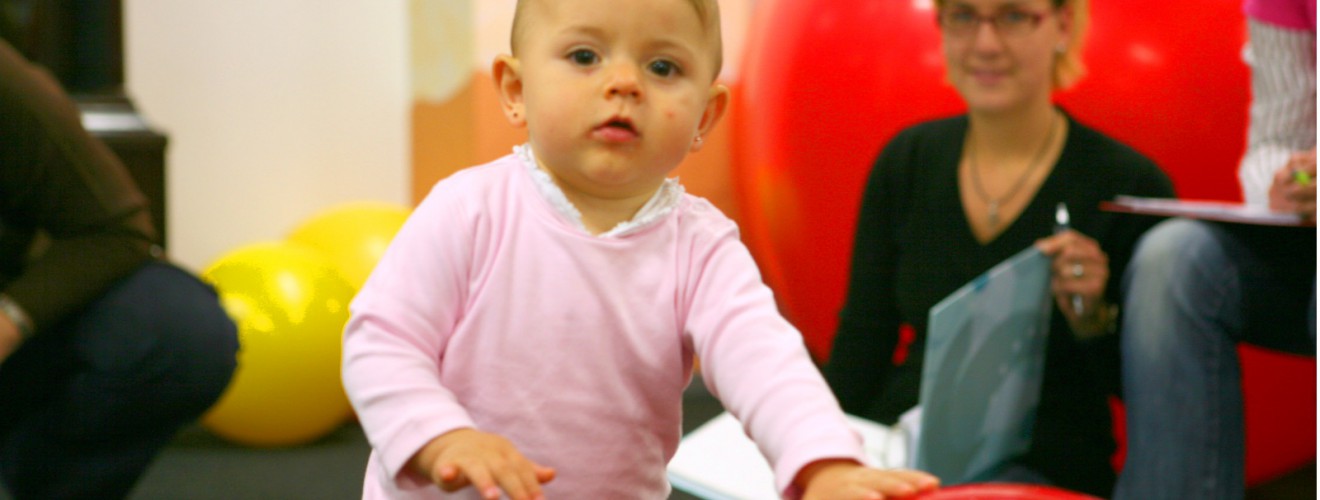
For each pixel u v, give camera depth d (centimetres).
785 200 213
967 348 158
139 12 275
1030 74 168
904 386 186
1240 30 170
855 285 191
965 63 174
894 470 72
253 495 199
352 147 298
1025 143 172
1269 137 159
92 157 147
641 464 86
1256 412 186
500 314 82
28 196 143
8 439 154
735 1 282
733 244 87
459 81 271
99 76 235
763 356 80
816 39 201
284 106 291
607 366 83
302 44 291
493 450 71
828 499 70
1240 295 147
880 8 191
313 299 228
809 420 75
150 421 156
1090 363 174
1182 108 170
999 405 167
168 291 155
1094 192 169
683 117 81
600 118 79
